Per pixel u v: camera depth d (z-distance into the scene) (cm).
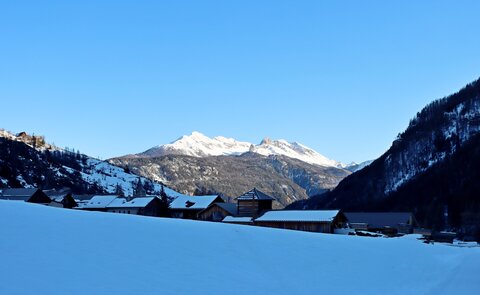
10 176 13375
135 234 1909
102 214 2377
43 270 1253
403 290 1942
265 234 2547
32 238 1528
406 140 16662
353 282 1939
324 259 2228
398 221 7806
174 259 1667
